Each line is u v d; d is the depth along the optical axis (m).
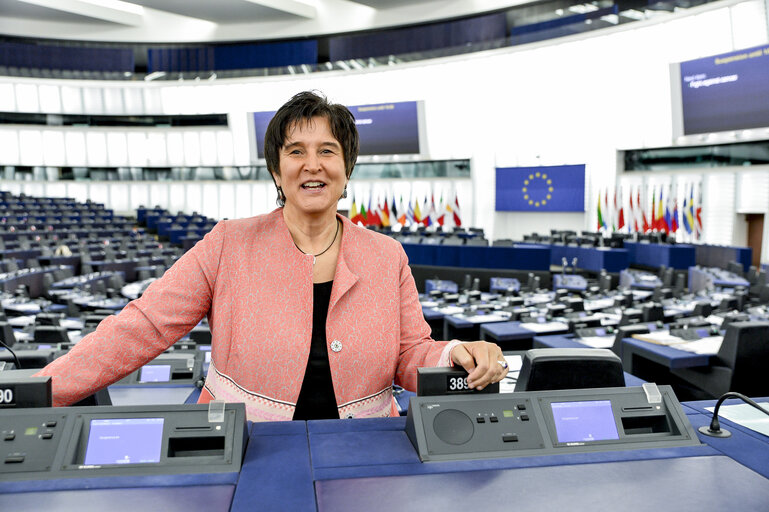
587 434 1.02
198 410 0.97
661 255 11.95
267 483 0.85
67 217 17.41
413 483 0.85
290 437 1.03
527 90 16.94
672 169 14.53
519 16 18.05
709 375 3.75
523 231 18.19
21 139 21.14
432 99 18.44
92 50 21.80
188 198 22.38
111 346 1.10
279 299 1.21
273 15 20.17
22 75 20.61
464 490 0.83
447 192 18.62
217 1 18.41
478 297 7.96
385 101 19.05
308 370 1.21
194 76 20.97
